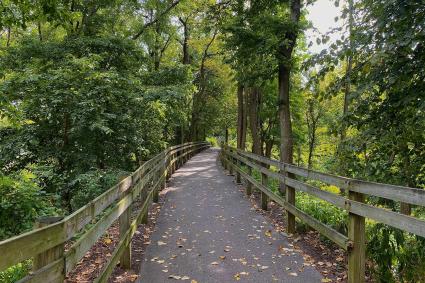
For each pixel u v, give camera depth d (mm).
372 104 4742
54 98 9250
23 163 10281
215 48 28625
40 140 10453
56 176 9711
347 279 4332
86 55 12320
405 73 4160
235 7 12391
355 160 5074
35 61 11836
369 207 3516
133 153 12875
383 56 3754
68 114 9883
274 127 24000
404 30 4055
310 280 4371
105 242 5676
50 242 2184
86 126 9773
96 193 8867
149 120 13070
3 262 1659
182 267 4777
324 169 16250
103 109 9945
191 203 9000
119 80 11055
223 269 4715
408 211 4812
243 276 4492
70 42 12375
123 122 11109
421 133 4352
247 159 10461
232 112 39156
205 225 6895
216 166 18812
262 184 8266
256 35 9617
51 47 12156
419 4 3912
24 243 1858
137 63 14344
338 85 5023
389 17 4156
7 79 9445
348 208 3959
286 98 10930
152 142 14984
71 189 9945
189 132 35000
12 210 6945
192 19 25641
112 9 16219
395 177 4703
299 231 6293
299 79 19359
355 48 4578
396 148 4664
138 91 12164
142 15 20234
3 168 9922
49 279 2166
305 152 26406
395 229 4301
